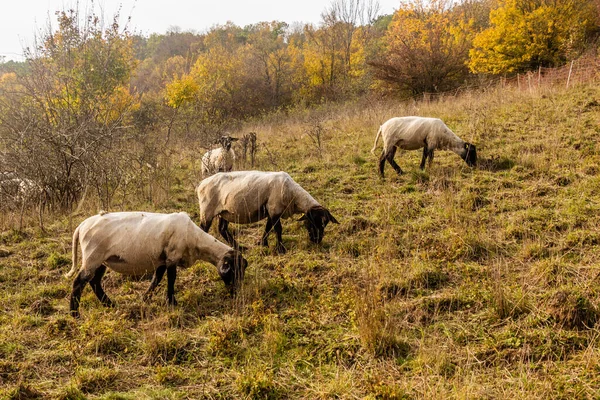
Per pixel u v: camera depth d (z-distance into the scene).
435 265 6.46
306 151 13.19
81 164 9.98
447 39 24.45
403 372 4.58
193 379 4.63
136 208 9.61
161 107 24.09
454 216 7.85
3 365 4.75
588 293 5.31
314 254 7.29
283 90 40.81
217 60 41.59
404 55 24.14
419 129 10.04
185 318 5.77
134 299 6.24
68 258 7.42
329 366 4.75
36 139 9.70
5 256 7.68
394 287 6.02
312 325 5.40
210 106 32.62
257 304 5.74
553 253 6.44
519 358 4.61
